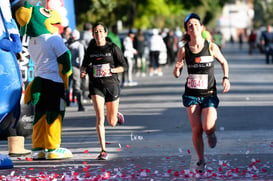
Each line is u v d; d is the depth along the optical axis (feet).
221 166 63.72
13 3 80.48
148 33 264.52
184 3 420.77
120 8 257.75
